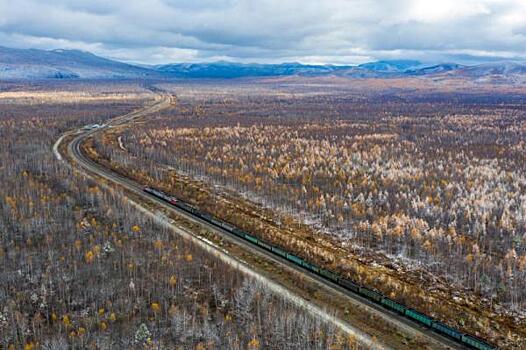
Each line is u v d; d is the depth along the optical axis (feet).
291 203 462.19
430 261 338.13
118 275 302.86
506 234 382.83
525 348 248.73
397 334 257.96
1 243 339.98
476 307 286.66
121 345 242.58
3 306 270.46
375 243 374.43
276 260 346.74
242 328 256.93
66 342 241.55
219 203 475.31
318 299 293.23
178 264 320.50
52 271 305.12
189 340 246.68
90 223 385.50
